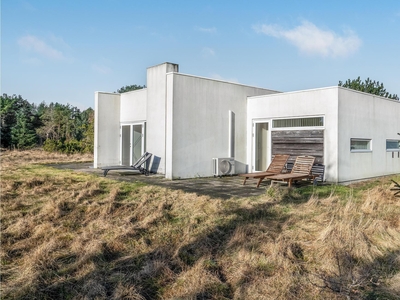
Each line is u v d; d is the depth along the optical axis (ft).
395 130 44.50
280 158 36.17
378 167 40.60
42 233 16.60
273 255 13.67
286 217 19.20
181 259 13.79
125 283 11.64
